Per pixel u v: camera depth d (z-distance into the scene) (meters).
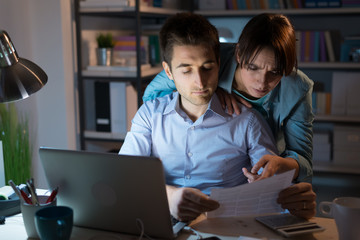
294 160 1.42
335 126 3.47
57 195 1.23
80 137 2.99
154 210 1.12
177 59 1.29
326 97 3.51
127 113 2.89
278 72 1.32
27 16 2.83
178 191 1.21
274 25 1.32
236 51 1.42
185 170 1.50
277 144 1.63
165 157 1.52
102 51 2.90
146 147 1.54
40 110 2.96
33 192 1.20
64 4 2.83
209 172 1.49
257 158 1.45
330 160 3.55
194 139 1.48
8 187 1.49
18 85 1.22
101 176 1.13
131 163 1.08
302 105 1.55
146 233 1.17
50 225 1.04
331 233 1.16
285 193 1.20
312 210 1.24
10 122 2.48
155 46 3.31
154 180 1.07
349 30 3.68
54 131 2.96
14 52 1.25
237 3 3.58
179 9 3.64
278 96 1.55
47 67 2.89
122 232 1.20
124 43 2.94
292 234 1.13
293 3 3.47
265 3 3.50
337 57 3.64
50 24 2.83
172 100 1.52
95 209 1.20
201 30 1.28
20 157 2.49
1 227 1.26
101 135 2.95
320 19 3.72
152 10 2.98
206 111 1.47
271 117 1.61
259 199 1.19
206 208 1.17
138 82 2.83
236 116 1.48
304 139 1.58
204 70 1.30
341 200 1.11
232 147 1.48
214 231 1.18
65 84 2.89
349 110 3.47
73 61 2.96
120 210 1.16
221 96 1.52
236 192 1.14
